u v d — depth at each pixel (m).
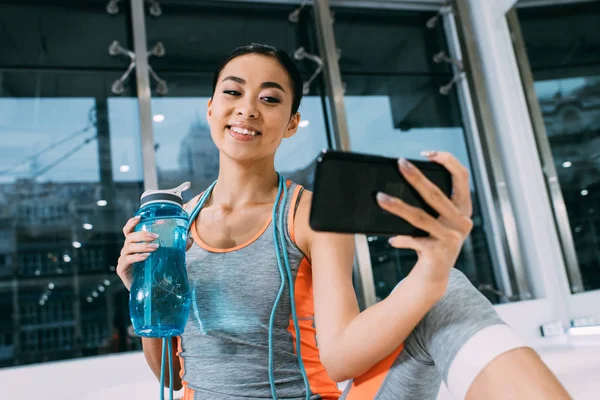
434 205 0.71
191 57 3.41
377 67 3.78
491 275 3.62
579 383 1.94
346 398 0.89
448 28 3.95
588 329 2.94
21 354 2.80
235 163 1.17
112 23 3.29
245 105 1.12
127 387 2.43
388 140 3.67
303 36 3.66
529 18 3.35
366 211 0.72
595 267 2.98
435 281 0.74
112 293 2.98
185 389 1.08
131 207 3.10
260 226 1.12
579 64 2.97
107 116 3.17
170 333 0.99
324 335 0.88
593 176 2.95
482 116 3.63
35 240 2.93
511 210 3.53
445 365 0.75
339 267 0.95
